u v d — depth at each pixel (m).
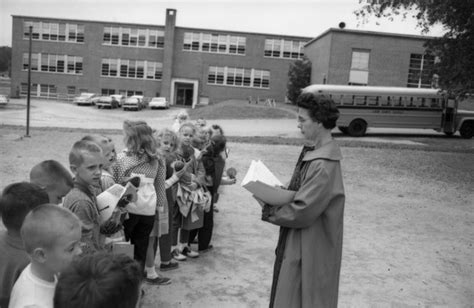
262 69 57.94
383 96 26.47
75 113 40.47
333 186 3.27
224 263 5.96
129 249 3.43
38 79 59.19
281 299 3.34
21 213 2.49
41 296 2.14
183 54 58.19
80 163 3.17
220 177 6.22
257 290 5.19
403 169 15.24
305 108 3.39
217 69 58.31
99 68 58.94
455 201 11.20
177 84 59.50
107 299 1.45
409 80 41.62
